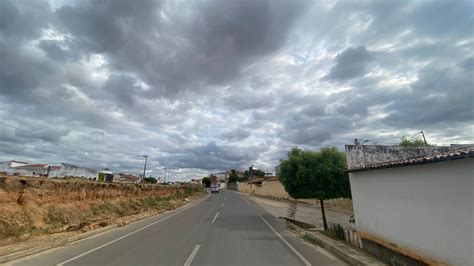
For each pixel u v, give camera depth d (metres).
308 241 9.37
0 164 41.31
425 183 5.13
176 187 51.97
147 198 30.14
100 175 40.28
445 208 4.59
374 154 9.84
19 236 10.46
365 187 7.66
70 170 32.22
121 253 7.17
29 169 41.00
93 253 7.16
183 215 17.72
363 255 6.83
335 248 7.70
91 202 19.23
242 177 112.19
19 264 6.13
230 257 6.88
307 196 12.67
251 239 9.48
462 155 4.10
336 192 12.03
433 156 4.89
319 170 12.07
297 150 14.20
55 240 8.52
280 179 14.28
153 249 7.67
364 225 7.66
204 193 68.50
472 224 4.06
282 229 12.13
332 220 16.45
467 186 4.17
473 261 4.02
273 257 6.98
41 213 13.32
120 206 22.17
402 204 5.87
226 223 13.79
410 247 5.52
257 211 20.98
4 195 12.01
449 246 4.48
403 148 9.95
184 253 7.22
